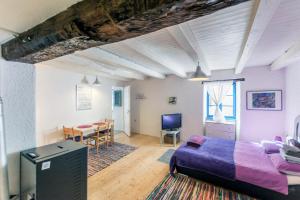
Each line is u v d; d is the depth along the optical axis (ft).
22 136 4.70
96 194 8.02
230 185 8.20
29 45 3.95
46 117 12.93
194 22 5.72
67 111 14.57
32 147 4.90
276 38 7.37
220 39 7.43
